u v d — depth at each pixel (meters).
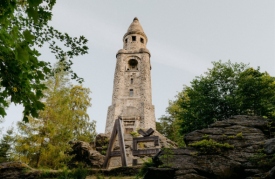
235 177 7.73
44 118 16.59
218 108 18.80
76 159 17.33
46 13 6.29
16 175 10.27
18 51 3.08
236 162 7.99
